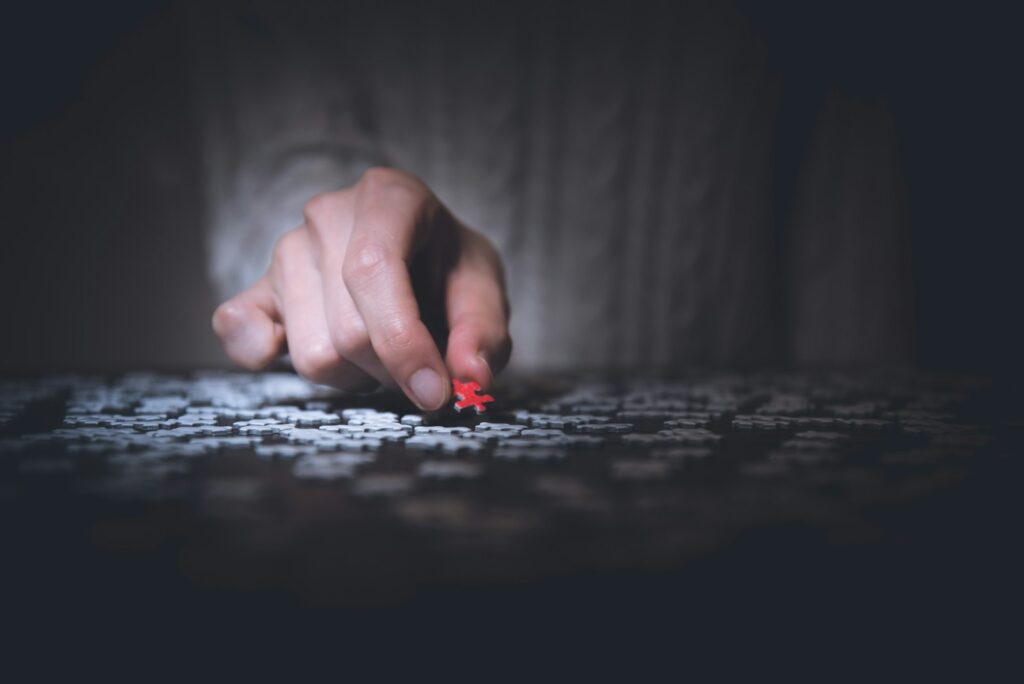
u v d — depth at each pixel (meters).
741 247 0.99
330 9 0.92
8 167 0.90
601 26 0.95
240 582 0.17
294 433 0.30
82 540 0.20
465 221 0.96
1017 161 0.97
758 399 0.39
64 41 0.89
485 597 0.17
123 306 0.94
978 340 1.00
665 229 0.98
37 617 0.16
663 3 0.95
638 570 0.18
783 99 0.99
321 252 0.37
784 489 0.24
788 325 1.03
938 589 0.18
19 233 0.91
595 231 0.98
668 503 0.23
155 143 0.92
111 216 0.92
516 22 0.94
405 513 0.22
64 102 0.90
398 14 0.93
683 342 0.99
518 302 0.98
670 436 0.30
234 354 0.38
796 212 1.02
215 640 0.15
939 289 1.02
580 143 0.97
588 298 0.98
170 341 0.95
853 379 0.48
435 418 0.33
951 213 1.00
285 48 0.91
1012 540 0.20
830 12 0.97
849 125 1.00
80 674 0.14
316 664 0.14
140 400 0.37
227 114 0.92
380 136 0.94
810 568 0.18
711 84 0.97
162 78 0.92
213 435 0.30
